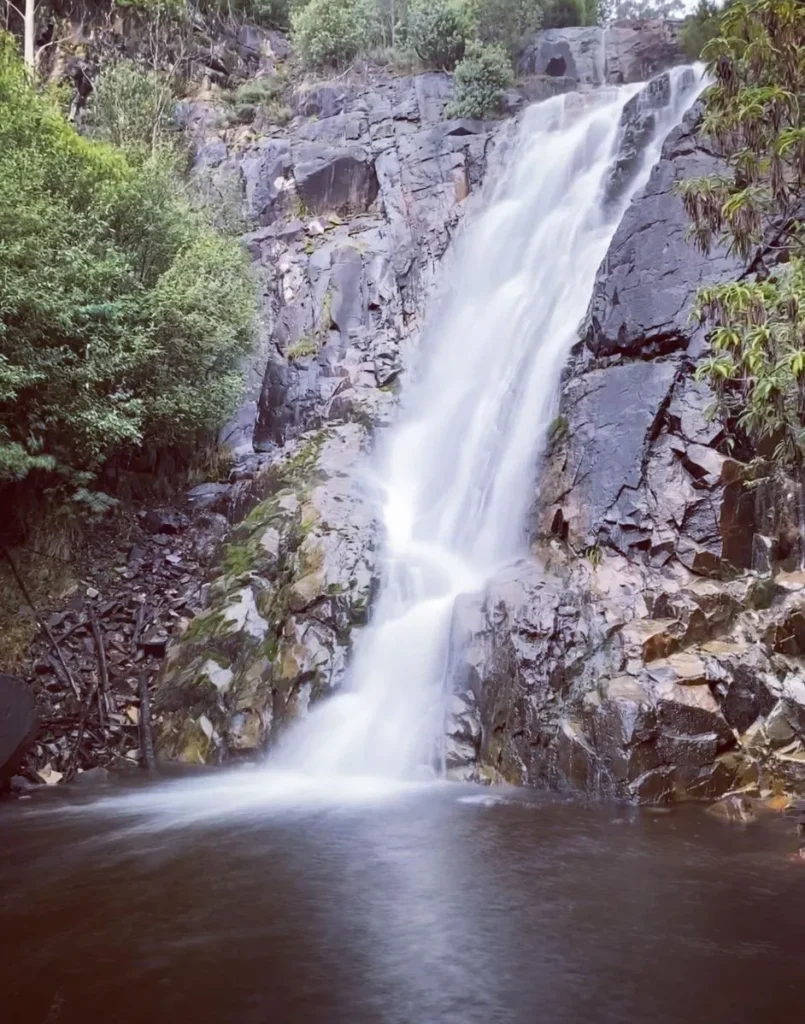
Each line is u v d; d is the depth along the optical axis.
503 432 10.40
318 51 19.05
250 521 10.46
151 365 10.77
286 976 3.23
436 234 15.05
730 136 5.95
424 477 11.29
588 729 6.30
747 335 5.16
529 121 15.30
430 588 8.83
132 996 3.07
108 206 10.37
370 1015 2.91
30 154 9.89
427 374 13.18
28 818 5.77
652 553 7.68
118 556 10.69
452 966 3.30
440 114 16.72
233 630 8.72
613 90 14.99
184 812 5.88
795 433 5.91
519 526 9.13
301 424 13.89
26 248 8.87
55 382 9.41
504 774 6.68
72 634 9.22
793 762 5.96
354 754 7.33
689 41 17.12
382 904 3.97
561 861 4.61
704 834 5.12
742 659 6.58
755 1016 2.89
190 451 12.95
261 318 14.58
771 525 7.66
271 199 16.67
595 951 3.42
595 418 8.66
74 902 4.05
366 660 8.11
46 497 10.35
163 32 19.56
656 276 9.02
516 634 7.10
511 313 12.37
